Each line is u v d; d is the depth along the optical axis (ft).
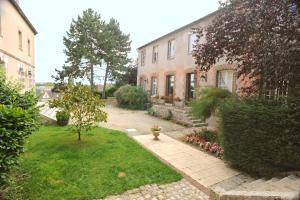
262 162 15.67
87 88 24.97
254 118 15.90
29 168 16.83
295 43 15.17
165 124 38.96
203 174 16.92
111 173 16.58
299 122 13.89
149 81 65.26
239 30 18.89
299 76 15.12
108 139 25.79
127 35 100.01
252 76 19.07
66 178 15.61
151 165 18.20
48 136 26.37
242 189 13.71
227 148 18.37
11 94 15.78
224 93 27.55
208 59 22.16
